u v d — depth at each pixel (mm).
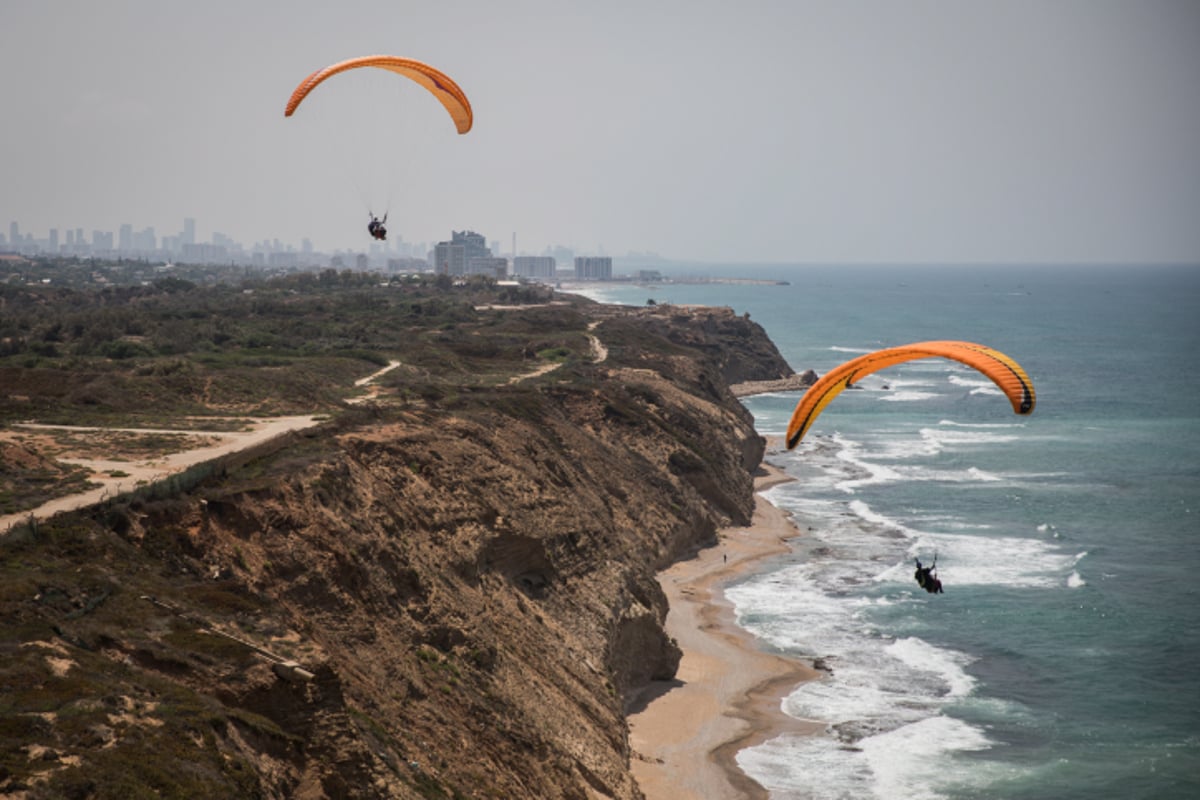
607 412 86062
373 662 36500
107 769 21625
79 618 28547
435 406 72500
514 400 76375
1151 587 71938
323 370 89312
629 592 57875
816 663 58469
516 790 35344
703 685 55281
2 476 40906
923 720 51625
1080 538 84562
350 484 46188
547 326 144125
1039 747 48906
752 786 44875
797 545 82250
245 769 24062
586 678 48250
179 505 37594
